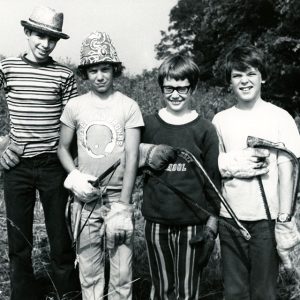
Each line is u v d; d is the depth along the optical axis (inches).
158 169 116.3
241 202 115.6
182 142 116.8
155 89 372.5
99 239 126.0
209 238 113.4
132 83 387.9
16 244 132.8
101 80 118.5
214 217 116.6
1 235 172.1
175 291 120.9
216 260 161.2
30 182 130.5
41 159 129.1
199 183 116.7
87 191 117.3
